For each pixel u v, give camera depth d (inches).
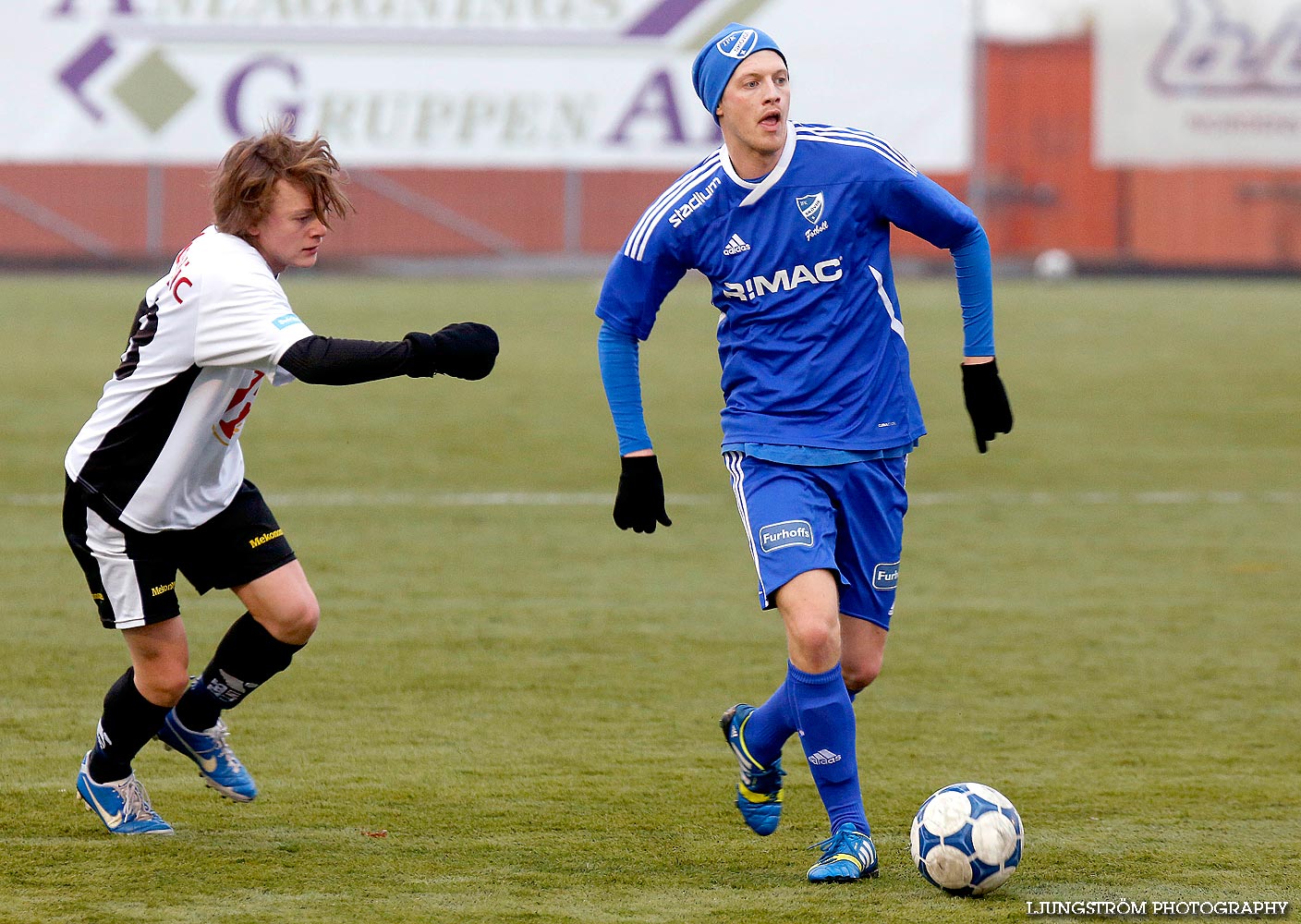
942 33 2753.4
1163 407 1729.8
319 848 534.6
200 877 502.6
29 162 2829.7
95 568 524.1
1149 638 869.2
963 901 485.7
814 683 511.8
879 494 541.0
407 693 748.6
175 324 496.4
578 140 2785.4
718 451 1469.0
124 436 511.2
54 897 481.4
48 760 632.4
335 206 512.1
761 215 533.0
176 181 2923.2
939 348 2113.7
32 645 820.6
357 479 1332.4
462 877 505.7
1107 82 2901.1
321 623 883.4
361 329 2090.3
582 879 505.4
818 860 528.1
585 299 2581.2
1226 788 614.2
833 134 539.2
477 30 2751.0
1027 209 3100.4
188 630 866.8
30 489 1253.7
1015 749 669.3
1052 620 909.8
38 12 2709.2
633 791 606.5
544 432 1555.1
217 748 570.6
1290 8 2866.6
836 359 534.0
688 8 2758.4
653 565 1044.5
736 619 906.1
